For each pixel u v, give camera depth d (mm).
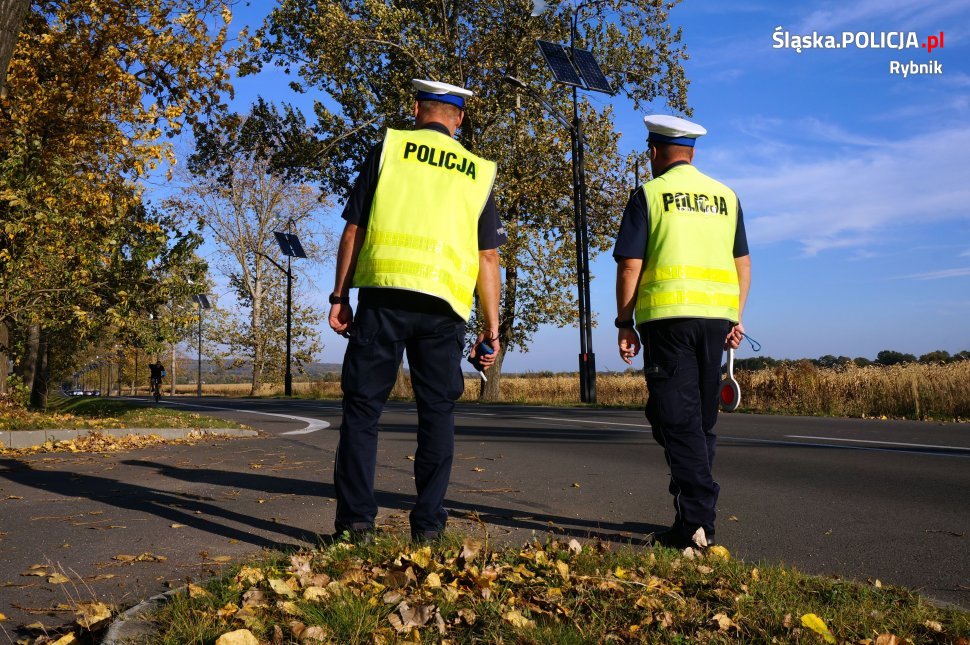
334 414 16250
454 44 25828
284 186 42062
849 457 7762
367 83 26656
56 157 12000
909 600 2883
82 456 7766
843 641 2404
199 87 14586
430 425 3623
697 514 3820
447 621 2512
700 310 3814
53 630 2707
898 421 12781
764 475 6590
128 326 11867
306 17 25375
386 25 23984
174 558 3660
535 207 27828
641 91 27734
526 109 26109
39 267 11570
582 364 21062
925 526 4539
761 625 2508
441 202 3566
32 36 13586
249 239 43312
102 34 13656
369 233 3572
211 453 8055
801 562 3736
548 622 2518
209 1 14156
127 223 13617
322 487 5766
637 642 2377
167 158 14523
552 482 6117
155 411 14086
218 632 2373
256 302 44812
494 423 12562
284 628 2439
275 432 11008
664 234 3877
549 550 3324
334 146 27406
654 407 3873
